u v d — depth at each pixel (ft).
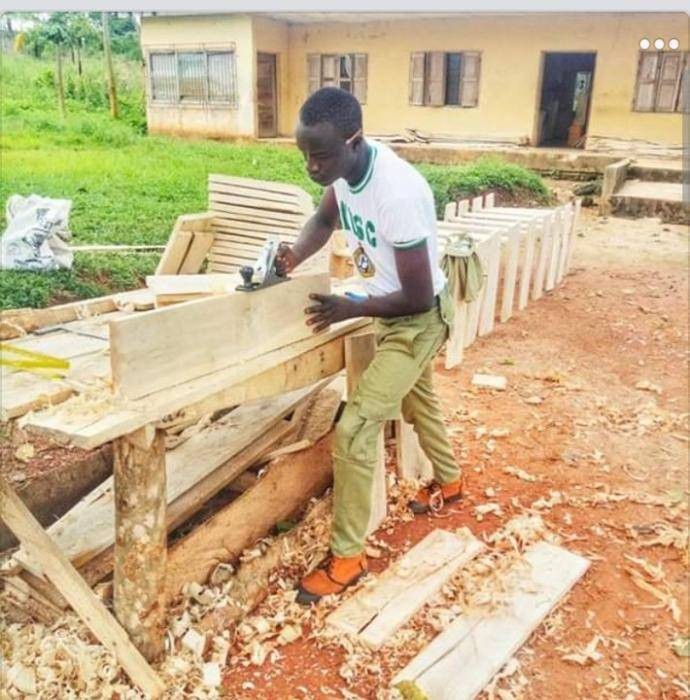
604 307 20.95
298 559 9.33
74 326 8.71
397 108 47.39
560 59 51.83
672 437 13.47
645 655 8.38
